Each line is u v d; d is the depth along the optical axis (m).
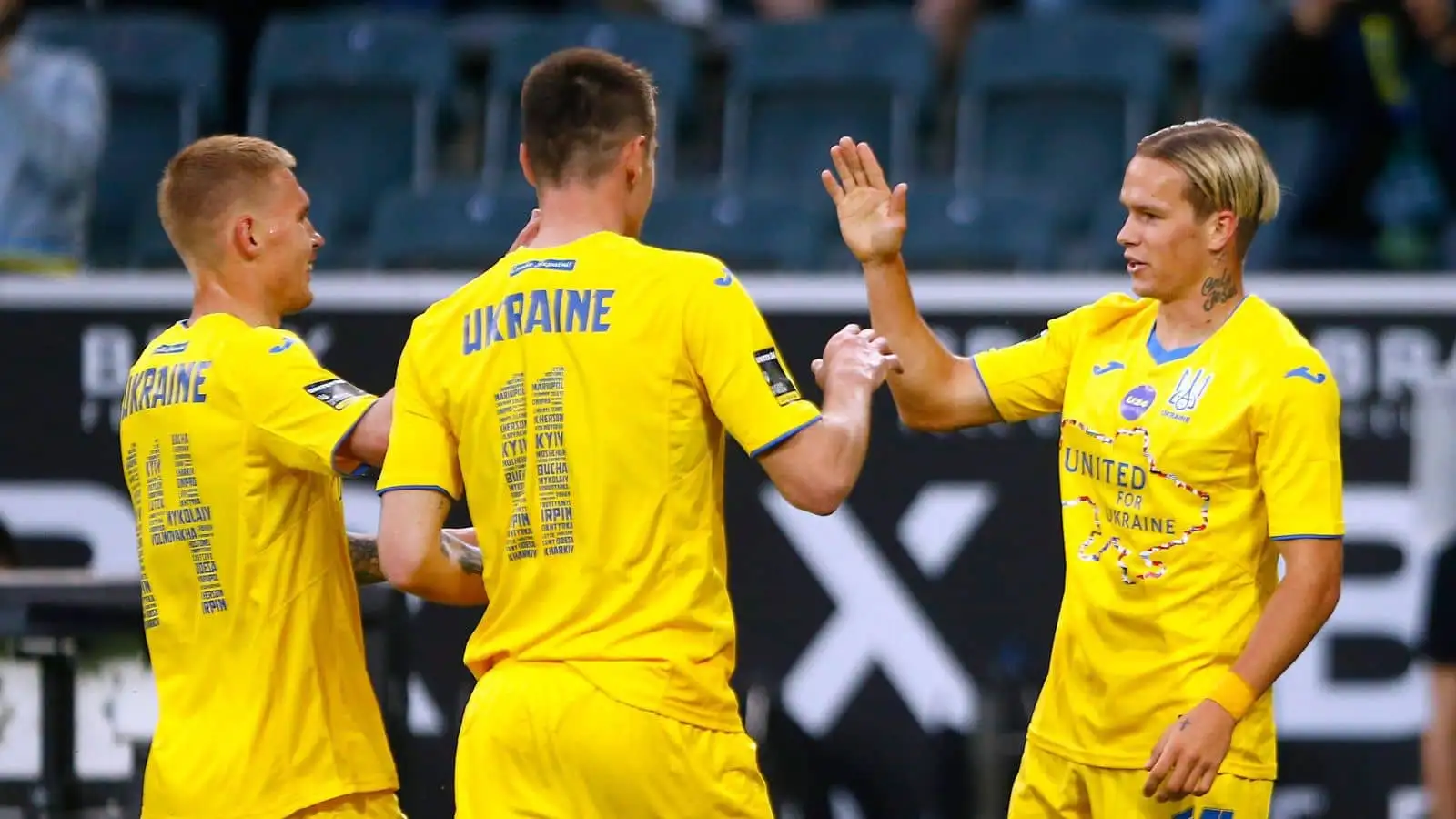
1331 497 10.51
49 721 14.12
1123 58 28.02
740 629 19.52
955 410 12.07
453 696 19.23
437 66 28.62
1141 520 10.89
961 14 29.72
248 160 11.47
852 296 19.47
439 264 24.31
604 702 10.13
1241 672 10.38
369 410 10.93
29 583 13.77
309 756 11.05
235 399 11.01
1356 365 19.30
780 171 27.97
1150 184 10.96
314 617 11.16
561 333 10.34
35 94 22.34
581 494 10.25
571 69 10.69
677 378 10.30
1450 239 25.25
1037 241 24.42
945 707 19.34
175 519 11.20
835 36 28.44
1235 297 11.05
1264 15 28.83
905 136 27.84
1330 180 26.16
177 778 11.05
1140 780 10.88
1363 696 19.28
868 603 19.48
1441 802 17.75
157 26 28.67
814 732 19.39
